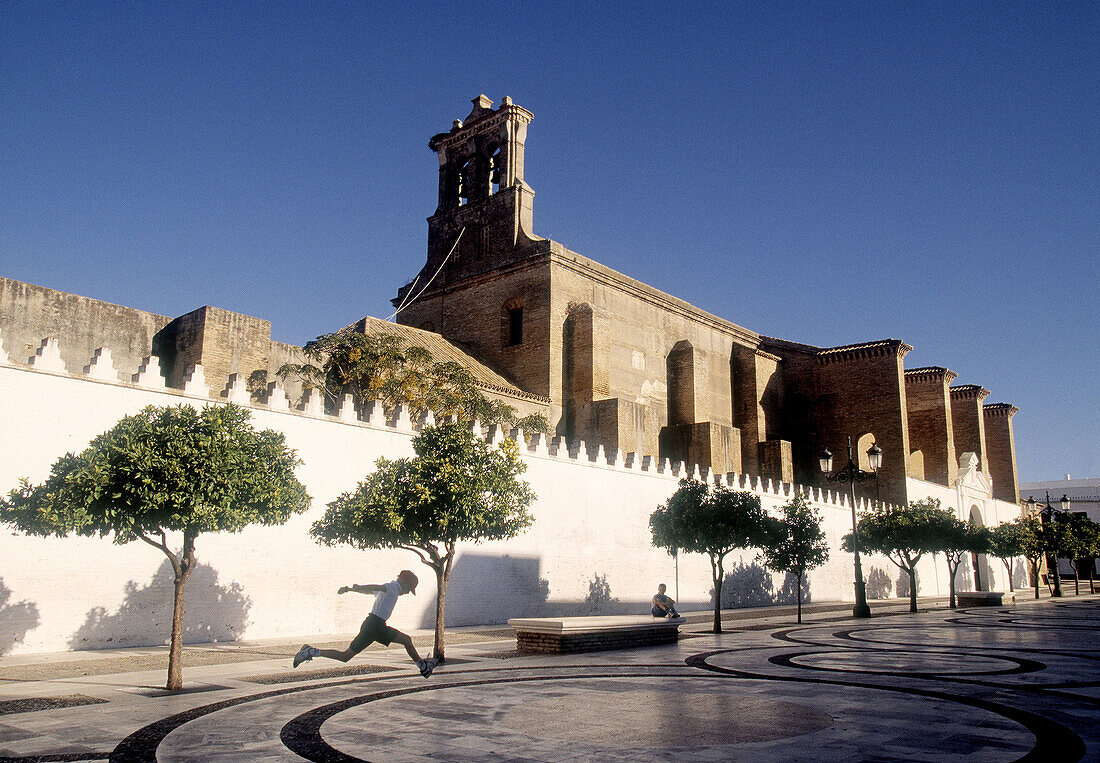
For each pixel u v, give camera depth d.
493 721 9.90
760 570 40.81
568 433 48.16
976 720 10.03
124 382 19.73
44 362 18.47
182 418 13.22
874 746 8.55
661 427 53.91
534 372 48.72
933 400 65.88
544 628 17.98
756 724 9.73
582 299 51.31
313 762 7.86
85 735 9.16
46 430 18.28
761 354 64.38
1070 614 33.28
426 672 11.71
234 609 21.11
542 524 29.61
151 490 12.26
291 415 22.72
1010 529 49.56
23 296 26.88
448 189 57.88
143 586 19.62
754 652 18.27
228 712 10.55
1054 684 13.26
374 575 24.31
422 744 8.63
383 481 16.20
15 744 8.70
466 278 53.78
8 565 17.58
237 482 13.05
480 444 17.16
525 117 55.09
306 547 22.78
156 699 11.67
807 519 28.61
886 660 16.69
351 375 34.16
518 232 52.06
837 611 35.88
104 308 29.17
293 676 14.16
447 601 26.08
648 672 14.69
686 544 25.42
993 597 40.38
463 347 51.97
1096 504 90.88
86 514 12.16
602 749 8.38
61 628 18.19
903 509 39.16
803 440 64.88
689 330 60.19
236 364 30.50
